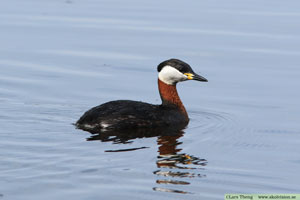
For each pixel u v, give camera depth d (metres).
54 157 11.65
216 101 17.03
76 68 19.75
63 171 10.93
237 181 10.86
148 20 25.50
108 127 13.78
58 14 26.22
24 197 9.80
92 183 10.45
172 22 25.23
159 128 14.17
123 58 20.83
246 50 21.75
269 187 10.63
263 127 14.60
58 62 20.28
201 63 20.34
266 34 23.64
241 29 24.27
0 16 25.69
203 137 13.57
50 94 17.23
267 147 13.02
